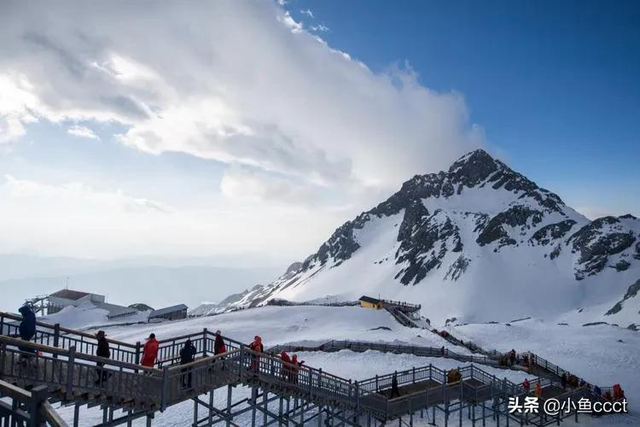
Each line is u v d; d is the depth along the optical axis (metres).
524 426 32.84
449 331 72.62
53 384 14.18
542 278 191.75
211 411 19.62
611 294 173.25
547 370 48.88
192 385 18.53
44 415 7.46
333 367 44.34
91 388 15.14
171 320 88.50
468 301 177.50
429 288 195.50
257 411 31.12
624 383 47.38
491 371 46.56
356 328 75.06
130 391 16.55
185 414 30.69
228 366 20.22
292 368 23.61
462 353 54.16
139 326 79.81
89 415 30.45
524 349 61.78
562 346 63.19
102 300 111.38
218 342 21.88
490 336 70.50
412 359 48.44
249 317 82.12
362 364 45.78
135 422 29.09
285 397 23.58
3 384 8.05
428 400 30.33
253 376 21.23
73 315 94.44
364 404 27.42
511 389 35.22
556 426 32.91
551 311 170.25
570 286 184.62
